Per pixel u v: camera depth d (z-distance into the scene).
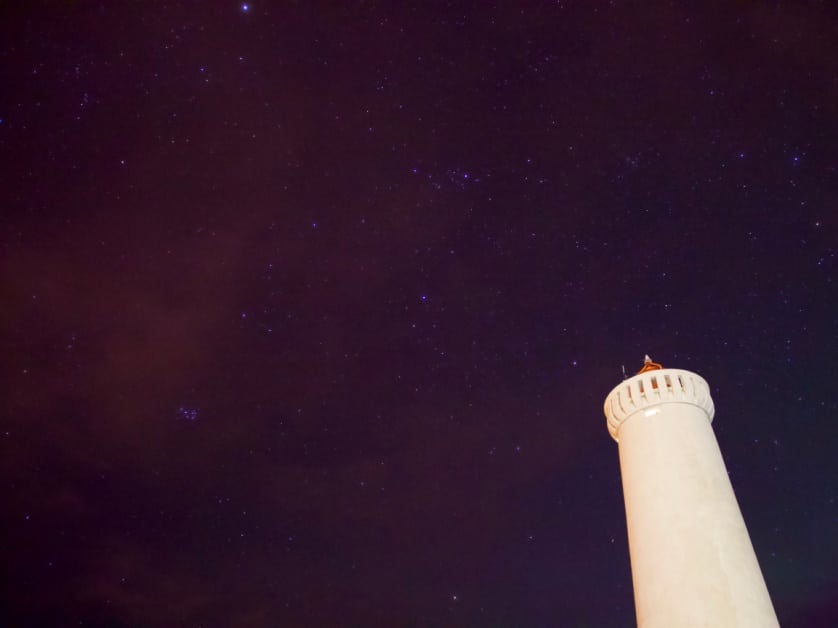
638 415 13.80
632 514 12.81
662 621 11.24
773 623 11.05
